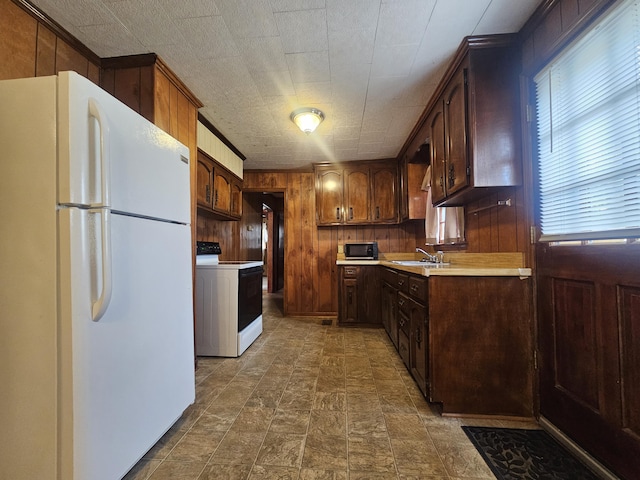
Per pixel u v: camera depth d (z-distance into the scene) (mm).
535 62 1593
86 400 1001
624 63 1143
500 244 1942
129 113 1206
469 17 1556
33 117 994
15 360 993
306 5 1470
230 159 3561
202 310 2719
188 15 1534
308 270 4395
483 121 1731
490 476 1250
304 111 2566
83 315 997
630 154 1122
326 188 4125
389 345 3008
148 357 1315
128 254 1196
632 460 1119
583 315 1341
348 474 1264
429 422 1651
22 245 991
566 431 1437
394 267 2756
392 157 3934
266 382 2158
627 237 1126
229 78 2107
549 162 1561
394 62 1933
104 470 1065
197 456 1374
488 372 1706
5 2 1379
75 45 1724
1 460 997
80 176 997
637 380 1108
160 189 1412
